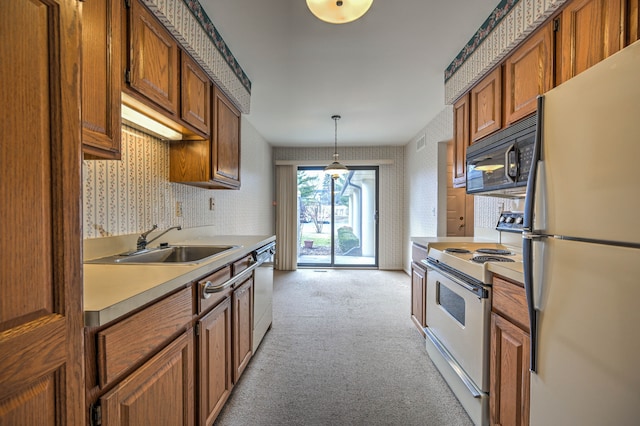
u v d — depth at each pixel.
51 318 0.57
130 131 1.72
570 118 0.89
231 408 1.68
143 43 1.28
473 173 2.03
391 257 5.55
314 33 2.03
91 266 1.26
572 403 0.88
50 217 0.57
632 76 0.70
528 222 1.05
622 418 0.73
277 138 4.95
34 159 0.54
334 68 2.53
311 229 5.79
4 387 0.49
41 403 0.55
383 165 5.54
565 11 1.31
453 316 1.84
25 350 0.52
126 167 1.69
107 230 1.54
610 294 0.75
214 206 2.91
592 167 0.81
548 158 0.99
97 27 1.02
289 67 2.50
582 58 1.23
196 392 1.29
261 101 3.27
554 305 0.95
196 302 1.28
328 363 2.17
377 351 2.36
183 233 2.30
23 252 0.53
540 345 1.02
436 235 3.88
